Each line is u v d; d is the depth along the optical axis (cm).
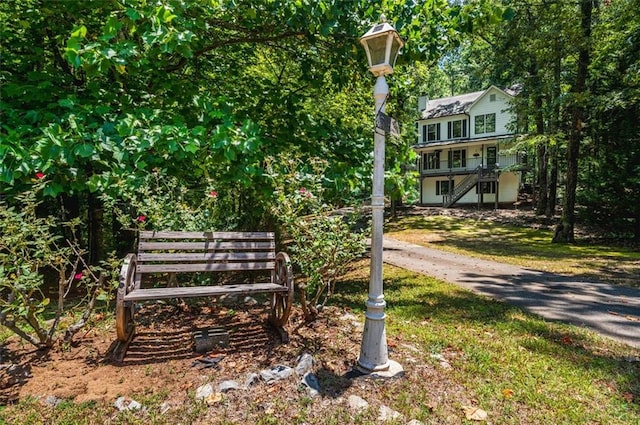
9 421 218
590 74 1362
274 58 720
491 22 476
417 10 470
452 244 1316
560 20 1223
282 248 737
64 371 278
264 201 527
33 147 335
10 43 533
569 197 1352
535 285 685
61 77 530
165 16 368
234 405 242
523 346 373
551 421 241
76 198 873
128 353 314
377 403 250
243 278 668
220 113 429
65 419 222
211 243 388
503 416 245
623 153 1331
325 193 472
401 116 1364
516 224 1847
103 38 371
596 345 386
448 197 2752
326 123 588
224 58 671
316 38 528
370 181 529
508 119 2525
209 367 292
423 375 291
